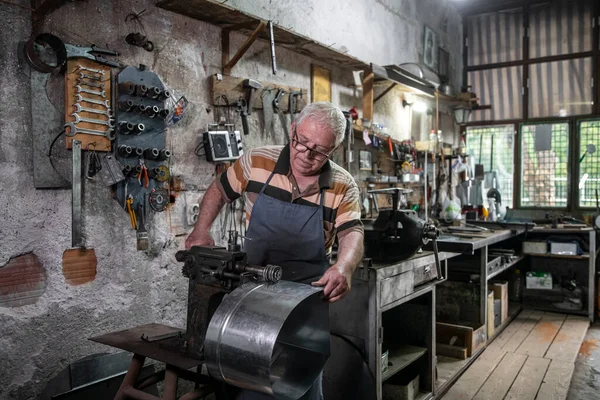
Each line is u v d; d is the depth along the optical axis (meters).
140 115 2.35
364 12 4.43
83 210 2.17
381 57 4.73
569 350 3.84
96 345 2.23
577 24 5.97
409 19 5.30
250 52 3.08
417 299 3.11
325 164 1.86
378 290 2.46
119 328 2.33
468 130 6.68
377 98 4.47
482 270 3.82
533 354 3.75
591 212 5.95
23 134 1.96
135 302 2.40
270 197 1.84
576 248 4.81
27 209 1.98
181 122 2.61
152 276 2.48
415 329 3.00
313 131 1.65
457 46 6.64
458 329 3.59
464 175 6.07
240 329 1.33
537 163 6.27
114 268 2.30
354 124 3.75
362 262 2.48
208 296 1.55
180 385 2.59
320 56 3.58
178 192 2.61
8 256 1.93
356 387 2.46
